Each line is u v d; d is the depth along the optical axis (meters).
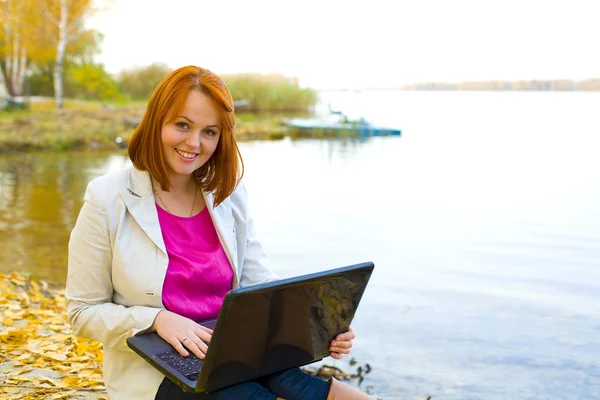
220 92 2.10
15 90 30.81
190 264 2.18
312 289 1.92
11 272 6.51
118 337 2.07
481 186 14.15
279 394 2.01
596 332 5.42
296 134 26.42
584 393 4.29
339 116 29.48
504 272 7.36
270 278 2.45
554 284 6.91
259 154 19.64
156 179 2.15
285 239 8.93
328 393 1.98
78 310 2.12
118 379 2.14
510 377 4.48
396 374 4.47
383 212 11.03
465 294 6.48
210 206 2.27
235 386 1.91
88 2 31.48
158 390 2.04
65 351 3.61
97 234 2.10
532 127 31.08
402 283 6.85
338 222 10.12
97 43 34.06
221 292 2.27
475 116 39.38
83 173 15.52
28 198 11.88
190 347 1.98
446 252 8.28
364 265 2.02
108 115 25.27
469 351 4.95
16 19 30.27
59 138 20.50
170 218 2.21
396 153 20.61
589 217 10.73
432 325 5.51
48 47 31.39
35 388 3.07
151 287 2.11
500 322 5.63
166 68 35.88
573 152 20.89
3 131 20.89
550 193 13.25
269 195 12.58
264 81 36.50
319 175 15.52
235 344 1.81
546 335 5.32
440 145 23.16
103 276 2.14
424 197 12.67
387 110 44.22
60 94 28.72
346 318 2.12
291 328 1.94
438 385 4.33
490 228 9.81
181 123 2.09
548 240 9.04
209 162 2.26
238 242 2.41
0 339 3.71
